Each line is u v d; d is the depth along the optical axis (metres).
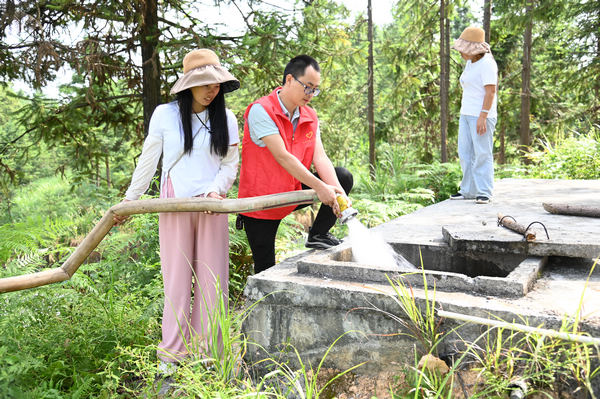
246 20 8.32
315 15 8.26
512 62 20.94
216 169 2.83
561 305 2.08
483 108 4.94
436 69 17.27
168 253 2.79
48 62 7.20
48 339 2.86
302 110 3.02
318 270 2.60
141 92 9.09
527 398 1.87
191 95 2.71
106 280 3.90
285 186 3.02
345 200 2.79
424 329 2.17
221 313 2.47
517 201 5.06
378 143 18.45
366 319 2.31
